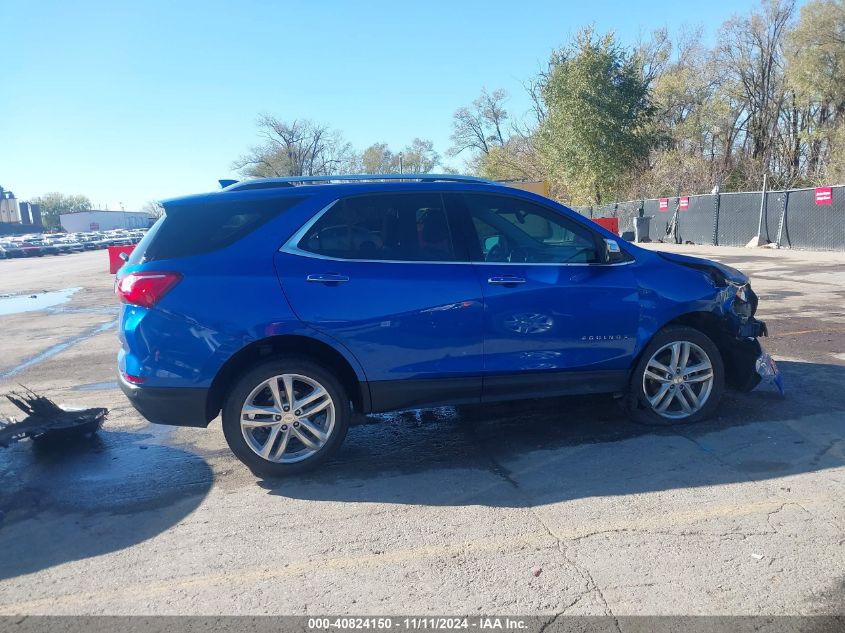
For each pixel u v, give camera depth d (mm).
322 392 4172
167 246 4070
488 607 2797
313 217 4195
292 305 4016
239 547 3379
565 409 5363
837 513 3469
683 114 39062
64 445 4996
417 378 4246
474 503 3777
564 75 29875
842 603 2738
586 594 2857
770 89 34719
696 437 4594
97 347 9102
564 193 35844
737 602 2768
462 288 4234
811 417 4859
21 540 3529
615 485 3914
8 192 119188
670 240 24734
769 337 7570
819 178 28297
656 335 4680
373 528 3531
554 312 4395
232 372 4199
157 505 3904
